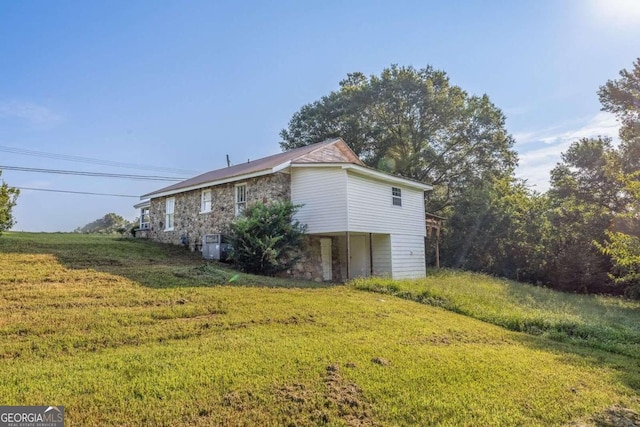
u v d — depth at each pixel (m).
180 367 4.27
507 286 15.42
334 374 4.31
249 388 3.83
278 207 13.16
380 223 15.24
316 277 15.12
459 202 23.95
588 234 19.62
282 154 19.80
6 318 5.80
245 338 5.52
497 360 5.27
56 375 3.94
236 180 15.81
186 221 18.31
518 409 3.74
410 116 27.83
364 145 27.73
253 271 12.78
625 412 3.84
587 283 19.11
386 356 5.07
